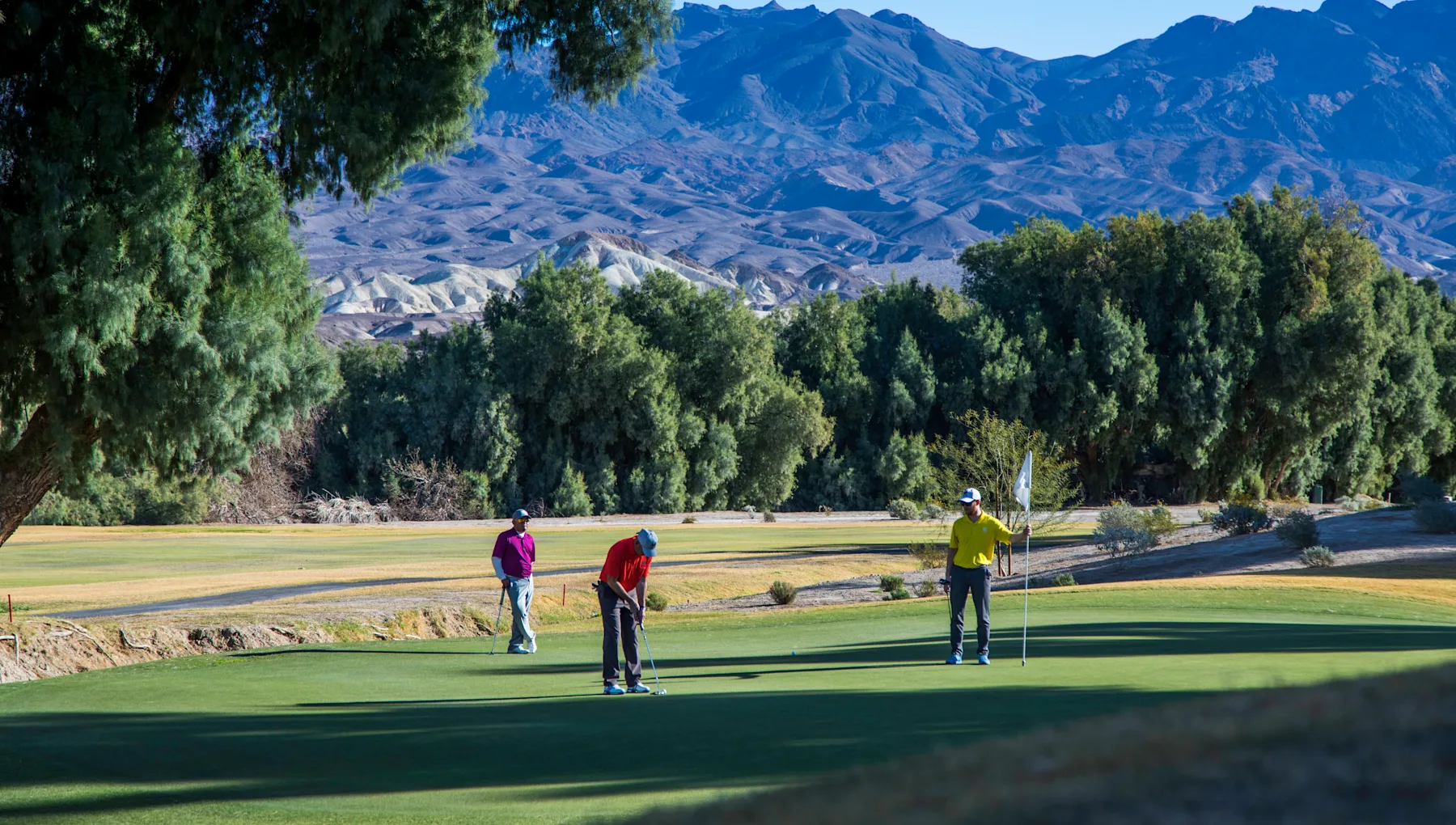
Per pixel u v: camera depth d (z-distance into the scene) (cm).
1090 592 4259
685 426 16388
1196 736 456
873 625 3538
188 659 2850
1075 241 17800
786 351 19138
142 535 10344
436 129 4019
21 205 3575
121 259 3494
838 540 9881
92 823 1135
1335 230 17038
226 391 3750
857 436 18450
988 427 7194
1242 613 3588
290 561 7700
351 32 3612
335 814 1135
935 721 1532
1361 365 16025
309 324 4153
